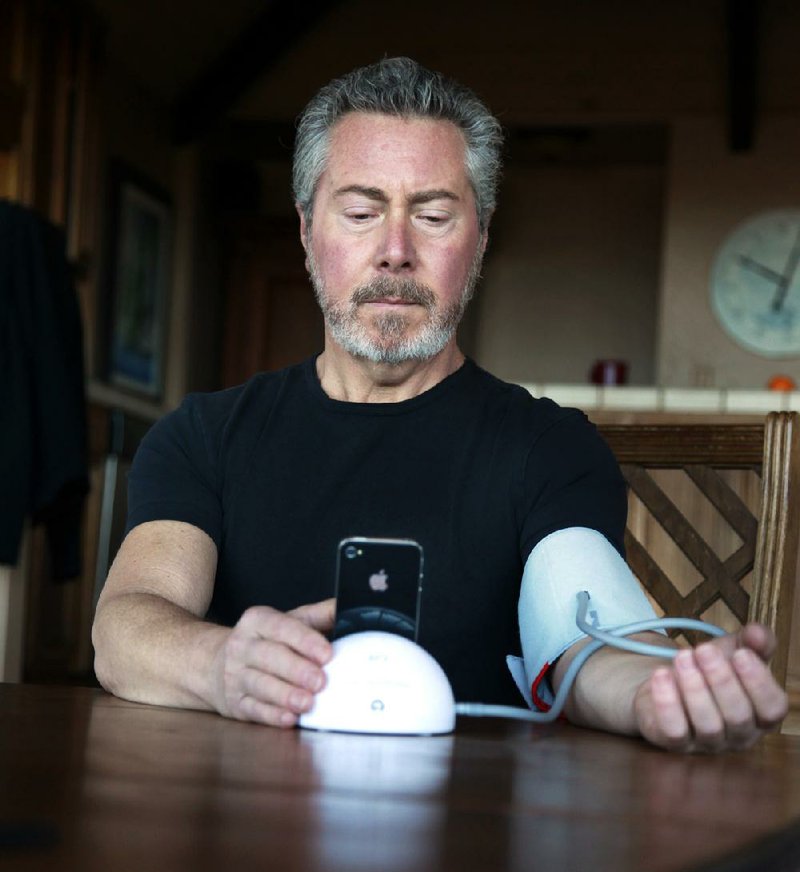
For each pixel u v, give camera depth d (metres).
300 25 6.61
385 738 0.81
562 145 7.28
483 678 1.25
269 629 0.87
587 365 7.69
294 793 0.56
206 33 6.48
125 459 4.78
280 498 1.29
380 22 6.90
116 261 6.02
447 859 0.43
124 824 0.47
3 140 4.68
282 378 1.37
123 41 6.11
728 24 6.38
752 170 6.73
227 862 0.41
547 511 1.20
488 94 6.83
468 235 1.29
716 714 0.78
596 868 0.42
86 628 5.36
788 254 6.68
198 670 0.92
